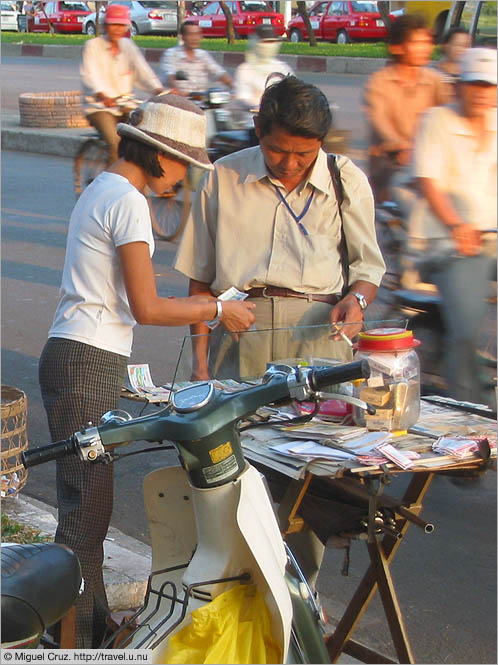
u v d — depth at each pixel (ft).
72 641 8.85
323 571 12.17
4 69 78.89
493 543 12.75
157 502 7.22
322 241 10.46
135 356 19.79
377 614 11.22
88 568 9.03
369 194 10.67
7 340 21.33
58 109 50.06
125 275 8.77
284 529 8.21
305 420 6.98
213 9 89.51
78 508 8.99
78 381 8.91
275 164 9.92
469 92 15.23
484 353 15.39
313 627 7.06
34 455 6.36
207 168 8.82
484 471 8.08
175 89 33.65
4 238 30.71
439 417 9.04
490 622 10.96
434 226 15.71
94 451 6.36
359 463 7.70
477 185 15.61
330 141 29.53
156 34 91.76
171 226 29.40
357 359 8.69
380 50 75.10
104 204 8.77
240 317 9.18
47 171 42.47
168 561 7.26
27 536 11.86
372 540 8.21
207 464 6.41
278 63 31.83
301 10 80.53
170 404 6.57
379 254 10.80
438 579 11.92
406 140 21.72
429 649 10.44
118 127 8.90
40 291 25.08
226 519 6.49
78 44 89.97
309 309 10.47
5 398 13.03
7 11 109.29
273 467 7.96
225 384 9.14
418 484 8.71
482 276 15.26
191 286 11.11
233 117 31.71
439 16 28.63
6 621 6.13
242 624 6.54
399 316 15.97
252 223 10.48
